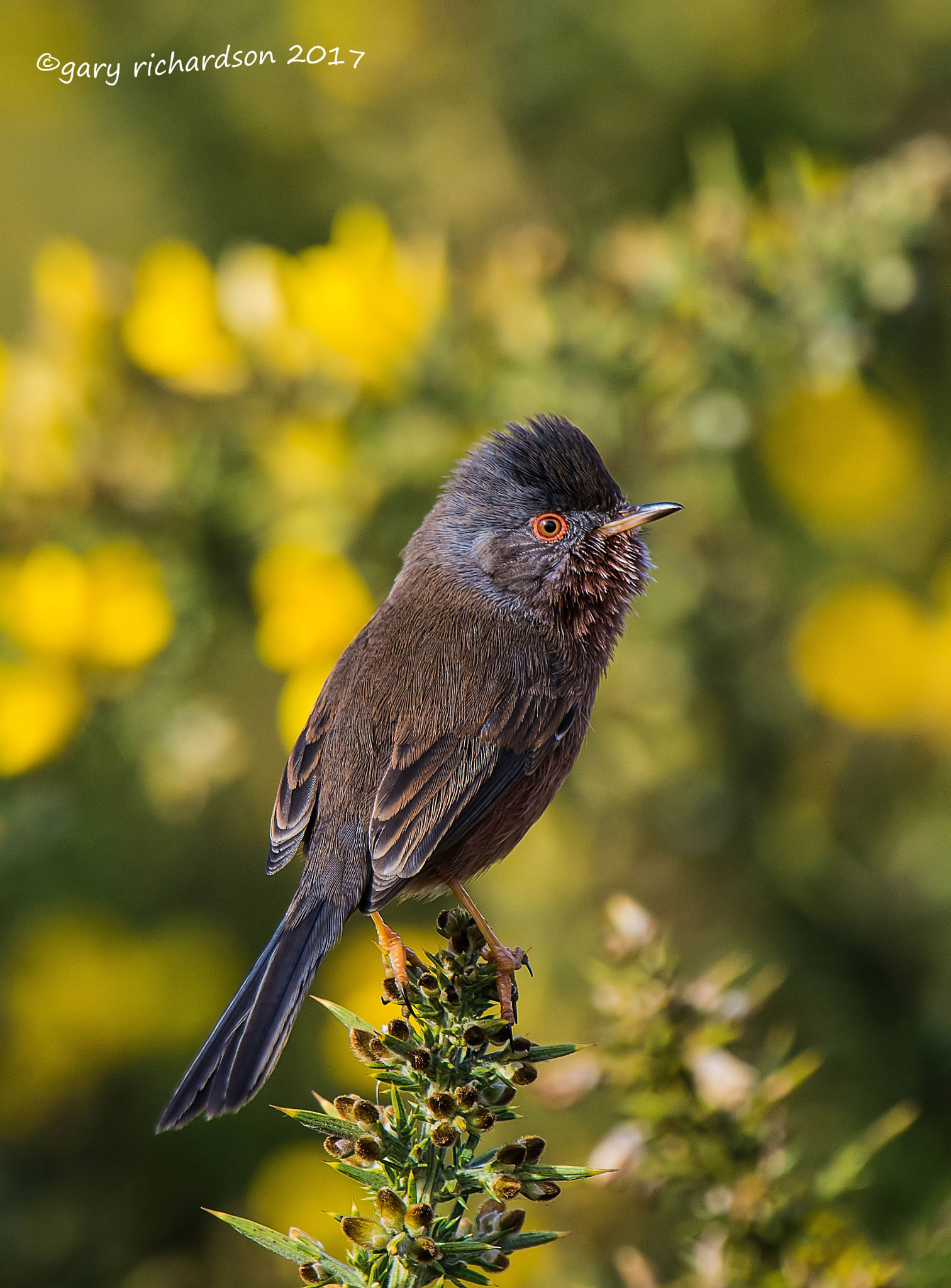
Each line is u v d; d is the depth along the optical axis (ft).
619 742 34.32
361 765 25.95
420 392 33.24
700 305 32.78
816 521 37.01
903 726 35.22
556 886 34.37
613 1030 20.62
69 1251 33.27
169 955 38.01
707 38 39.83
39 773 33.53
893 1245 27.35
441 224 39.75
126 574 32.78
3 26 43.34
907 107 40.29
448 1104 15.58
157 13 42.75
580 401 33.04
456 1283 15.65
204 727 33.42
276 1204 34.04
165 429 33.94
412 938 37.83
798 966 33.22
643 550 29.99
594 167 40.55
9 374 33.83
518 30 40.45
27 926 37.83
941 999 32.68
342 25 41.27
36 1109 36.19
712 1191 20.76
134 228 44.29
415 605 28.55
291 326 33.42
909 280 32.63
